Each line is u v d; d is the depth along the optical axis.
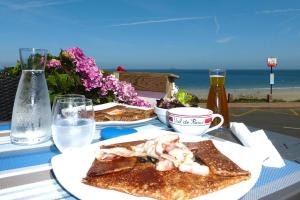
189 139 1.17
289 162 0.99
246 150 0.99
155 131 1.22
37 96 1.19
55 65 2.14
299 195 0.78
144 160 0.91
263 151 1.00
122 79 3.55
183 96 1.79
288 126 9.85
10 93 1.96
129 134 1.18
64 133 1.05
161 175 0.80
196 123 1.29
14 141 1.18
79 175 0.82
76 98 1.13
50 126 1.23
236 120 11.02
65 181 0.77
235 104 16.08
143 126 1.53
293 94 35.41
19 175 0.86
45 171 0.89
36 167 0.93
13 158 1.01
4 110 1.96
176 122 1.32
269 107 15.12
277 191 0.78
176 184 0.74
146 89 3.27
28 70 1.18
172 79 3.12
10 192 0.75
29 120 1.17
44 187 0.78
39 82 1.20
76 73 2.22
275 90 46.72
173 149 0.89
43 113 1.20
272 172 0.90
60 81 2.04
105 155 0.89
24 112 1.17
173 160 0.85
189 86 61.28
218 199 0.69
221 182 0.76
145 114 1.68
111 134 1.27
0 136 1.29
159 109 1.58
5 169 0.91
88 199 0.69
